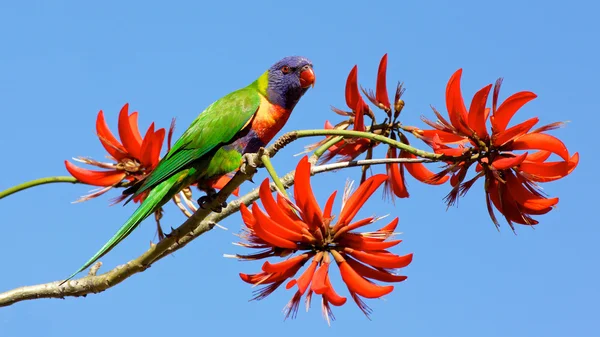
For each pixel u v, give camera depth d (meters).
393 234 4.63
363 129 5.70
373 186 4.58
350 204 4.58
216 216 5.87
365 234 4.60
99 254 5.54
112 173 6.13
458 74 5.46
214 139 6.82
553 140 5.29
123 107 6.04
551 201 5.34
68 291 5.49
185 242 5.81
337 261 4.46
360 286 4.32
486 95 5.30
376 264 4.43
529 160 5.62
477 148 5.46
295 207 4.55
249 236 4.64
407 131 5.98
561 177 5.30
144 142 6.02
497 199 5.51
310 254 4.54
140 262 5.36
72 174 6.02
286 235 4.48
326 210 4.61
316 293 4.21
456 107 5.48
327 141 5.99
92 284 5.46
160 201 6.18
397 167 6.07
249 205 5.96
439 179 5.97
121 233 5.83
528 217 5.47
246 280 4.50
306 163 4.45
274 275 4.49
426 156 5.37
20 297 5.45
